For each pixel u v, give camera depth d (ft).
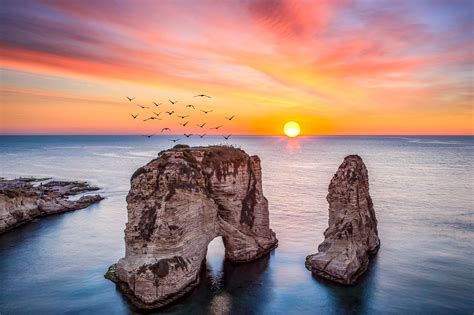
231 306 167.02
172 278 171.12
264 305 168.04
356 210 212.43
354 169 220.02
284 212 348.38
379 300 172.04
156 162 194.59
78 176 607.37
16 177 587.68
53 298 174.29
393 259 221.46
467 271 204.44
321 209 361.30
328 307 166.40
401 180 553.23
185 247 181.68
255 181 243.60
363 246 213.46
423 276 197.77
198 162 216.13
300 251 237.66
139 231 179.52
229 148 247.29
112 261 223.10
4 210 295.89
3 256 233.14
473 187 488.85
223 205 222.07
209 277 197.36
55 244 257.75
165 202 178.81
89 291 180.45
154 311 162.40
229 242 219.82
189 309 164.25
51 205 353.92
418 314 160.15
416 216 330.54
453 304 168.45
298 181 549.95
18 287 187.11
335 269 193.98
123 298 173.06
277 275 200.03
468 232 279.69
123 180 568.41
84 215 343.87
